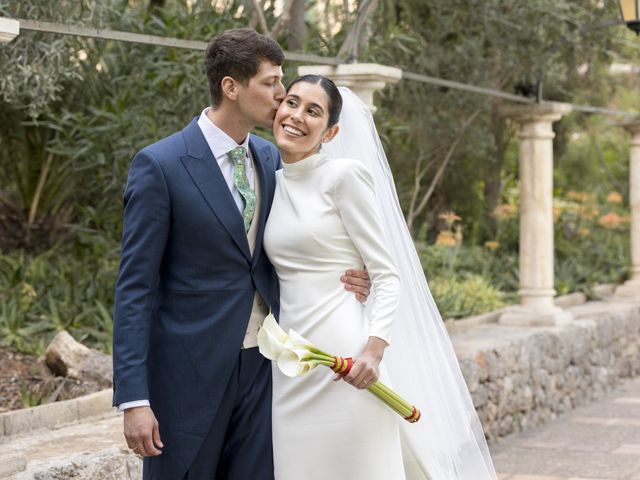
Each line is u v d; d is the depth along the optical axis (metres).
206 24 6.29
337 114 2.99
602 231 11.48
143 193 2.82
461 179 10.00
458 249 9.20
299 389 2.90
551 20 7.27
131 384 2.74
